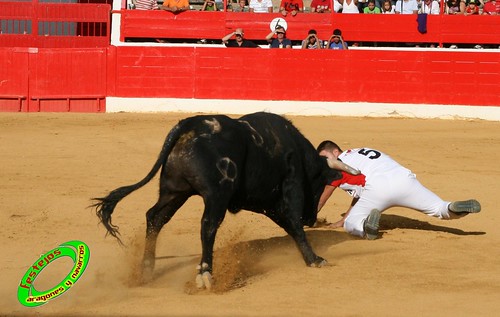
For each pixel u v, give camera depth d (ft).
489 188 56.39
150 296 30.50
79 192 53.06
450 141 79.25
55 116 93.76
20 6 110.83
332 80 98.84
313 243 40.01
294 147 34.71
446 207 40.60
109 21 110.42
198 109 99.25
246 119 33.71
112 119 90.99
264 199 34.12
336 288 31.60
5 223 44.24
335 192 54.54
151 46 99.25
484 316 28.14
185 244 39.70
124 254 37.35
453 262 36.11
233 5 115.75
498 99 98.48
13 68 99.30
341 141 77.30
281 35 103.24
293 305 29.14
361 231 40.32
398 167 40.98
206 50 98.99
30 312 28.30
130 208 48.60
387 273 34.06
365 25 107.04
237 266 35.22
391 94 98.84
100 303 29.53
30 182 56.18
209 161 31.12
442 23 107.34
